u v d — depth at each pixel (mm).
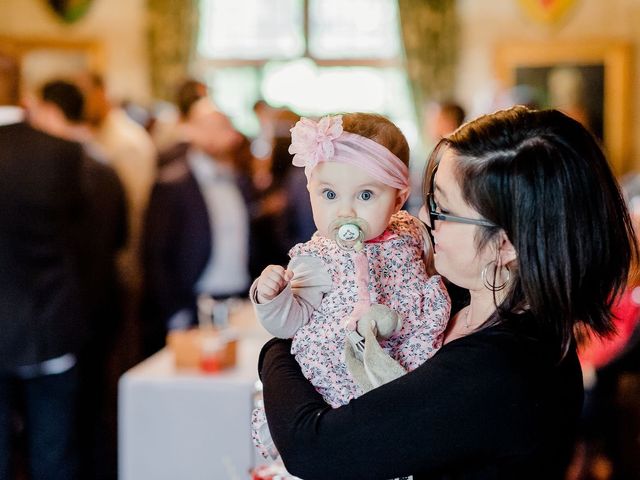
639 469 3340
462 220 1291
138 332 4586
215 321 3406
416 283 1396
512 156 1253
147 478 2893
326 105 7270
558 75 6949
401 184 1377
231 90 7309
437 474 1274
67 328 3111
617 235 1274
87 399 3465
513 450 1247
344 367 1361
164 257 4086
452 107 4941
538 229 1236
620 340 2951
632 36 6883
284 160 4293
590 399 3205
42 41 7195
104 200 3943
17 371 3029
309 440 1270
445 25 6949
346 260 1379
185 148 4223
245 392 2826
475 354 1247
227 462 2592
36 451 3180
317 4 7188
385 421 1239
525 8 6930
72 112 3936
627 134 6938
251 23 7254
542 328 1273
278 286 1346
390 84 7199
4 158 2971
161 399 2863
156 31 7086
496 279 1311
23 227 2988
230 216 4102
